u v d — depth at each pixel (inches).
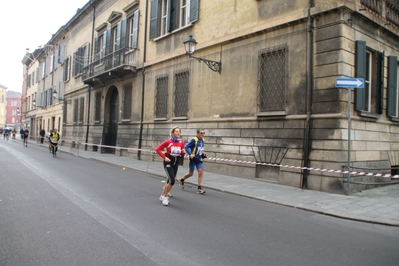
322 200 311.9
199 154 352.5
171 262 156.3
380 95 409.7
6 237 186.2
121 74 802.2
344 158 347.3
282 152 402.9
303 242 194.1
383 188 382.9
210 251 173.0
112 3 902.4
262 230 216.1
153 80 687.7
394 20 440.1
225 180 431.2
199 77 551.2
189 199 312.2
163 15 679.7
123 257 160.6
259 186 386.6
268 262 160.6
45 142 1449.3
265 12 438.0
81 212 244.5
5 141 1620.3
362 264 162.4
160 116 658.2
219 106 503.8
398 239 206.4
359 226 235.6
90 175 452.1
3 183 364.8
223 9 508.4
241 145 460.4
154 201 294.5
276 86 419.2
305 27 386.9
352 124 363.6
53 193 313.3
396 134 441.1
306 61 383.6
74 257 159.0
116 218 231.5
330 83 358.9
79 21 1153.4
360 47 369.4
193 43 474.3
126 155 775.7
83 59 1100.5
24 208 253.0
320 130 363.6
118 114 876.0
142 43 738.2
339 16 356.5
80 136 1082.1
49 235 191.0
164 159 280.4
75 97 1161.4
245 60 464.1
